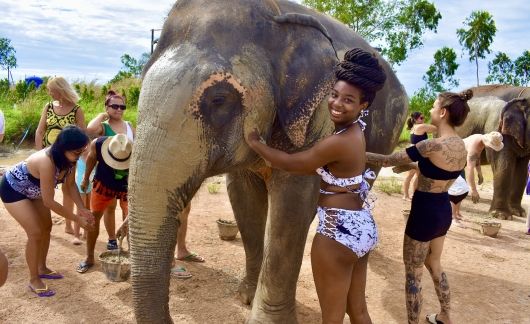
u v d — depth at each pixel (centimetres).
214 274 514
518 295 512
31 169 423
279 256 362
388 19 2714
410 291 391
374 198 301
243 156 308
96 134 548
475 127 1129
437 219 377
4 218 652
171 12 310
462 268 587
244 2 308
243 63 293
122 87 2652
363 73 253
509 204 932
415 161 371
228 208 784
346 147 261
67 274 486
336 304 282
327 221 274
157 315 273
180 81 278
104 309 419
